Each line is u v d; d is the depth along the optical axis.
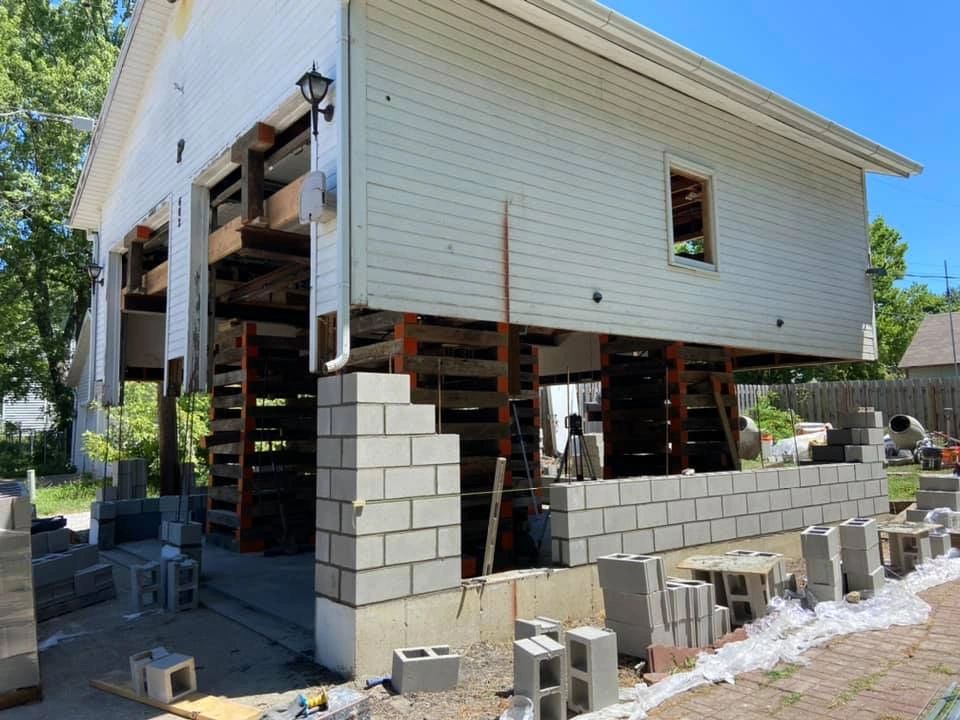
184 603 6.17
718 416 9.74
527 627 4.29
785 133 9.74
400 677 4.25
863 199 11.34
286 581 6.98
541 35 6.94
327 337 5.60
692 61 7.72
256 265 9.09
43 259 22.88
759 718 3.94
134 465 10.45
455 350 7.33
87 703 4.22
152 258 10.65
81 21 25.33
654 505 6.60
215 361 9.76
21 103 21.30
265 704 4.09
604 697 4.06
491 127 6.45
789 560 7.89
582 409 19.55
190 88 8.19
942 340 28.83
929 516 8.63
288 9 6.28
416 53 5.92
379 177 5.58
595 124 7.41
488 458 6.61
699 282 8.49
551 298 6.84
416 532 4.84
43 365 26.05
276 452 9.09
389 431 4.75
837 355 10.47
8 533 4.29
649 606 4.90
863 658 4.90
